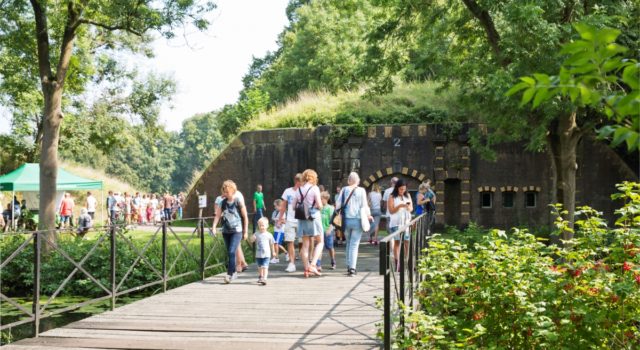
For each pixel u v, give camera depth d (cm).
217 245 1561
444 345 707
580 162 2528
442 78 2192
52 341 695
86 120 3538
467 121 2705
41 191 1733
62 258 1453
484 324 760
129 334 727
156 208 3841
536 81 240
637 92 223
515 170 2584
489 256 799
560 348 706
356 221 1164
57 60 2105
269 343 673
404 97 2955
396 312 660
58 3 1812
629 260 735
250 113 4341
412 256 757
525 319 702
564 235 1834
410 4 2008
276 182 2839
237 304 901
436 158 2600
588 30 220
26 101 3162
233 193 1102
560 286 739
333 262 1305
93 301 846
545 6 1586
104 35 2566
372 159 2639
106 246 1471
